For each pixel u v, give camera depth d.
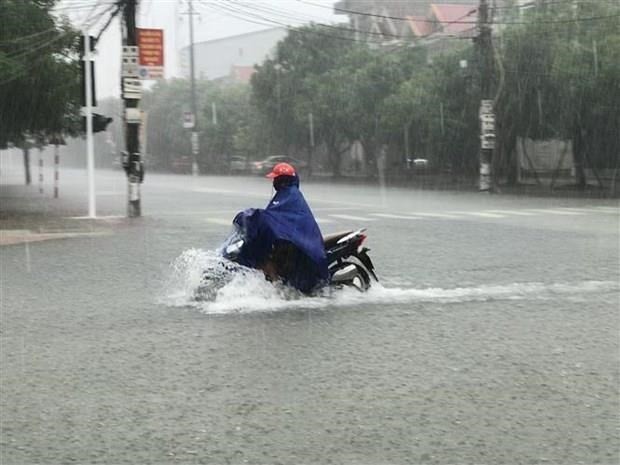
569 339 8.05
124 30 22.44
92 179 22.95
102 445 5.14
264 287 9.96
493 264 13.38
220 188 41.31
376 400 6.04
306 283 9.97
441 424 5.50
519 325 8.70
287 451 5.01
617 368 6.96
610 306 9.83
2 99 22.86
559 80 35.31
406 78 47.34
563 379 6.62
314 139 53.56
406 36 53.47
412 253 14.82
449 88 40.72
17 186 45.91
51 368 6.97
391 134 46.47
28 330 8.48
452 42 52.31
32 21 22.39
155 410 5.82
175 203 29.41
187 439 5.23
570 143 44.00
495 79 36.47
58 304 9.95
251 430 5.39
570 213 24.19
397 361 7.17
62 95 23.12
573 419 5.61
